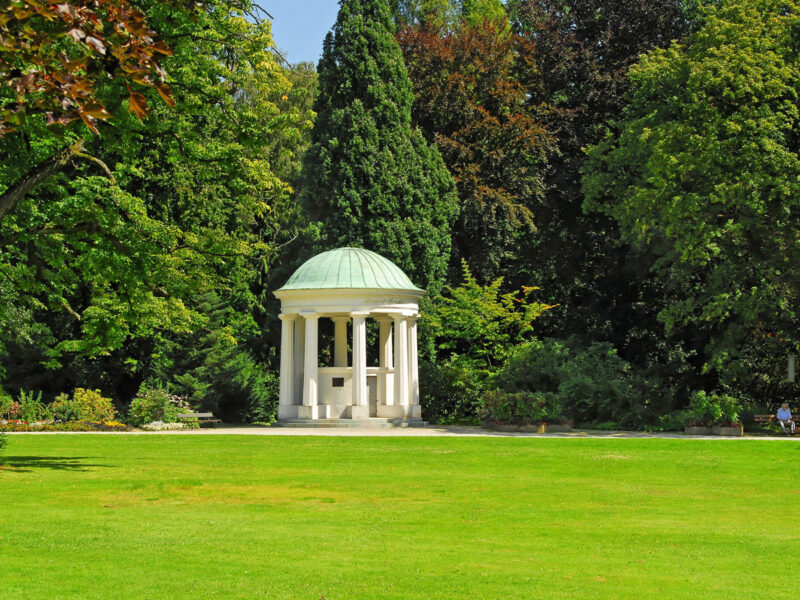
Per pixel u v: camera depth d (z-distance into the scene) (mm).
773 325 39625
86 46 9148
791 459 26266
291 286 43031
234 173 26266
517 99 53594
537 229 55031
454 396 47219
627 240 44281
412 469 23578
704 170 35406
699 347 45906
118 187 25031
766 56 35594
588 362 44688
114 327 26125
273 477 21766
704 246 36312
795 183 34062
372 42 51562
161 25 21734
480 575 11758
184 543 13680
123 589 10891
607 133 50062
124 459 25688
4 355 45125
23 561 12367
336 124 50375
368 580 11422
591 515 16688
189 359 46781
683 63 38688
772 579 11672
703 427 37562
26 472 22000
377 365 51688
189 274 27344
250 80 26484
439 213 50531
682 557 13023
